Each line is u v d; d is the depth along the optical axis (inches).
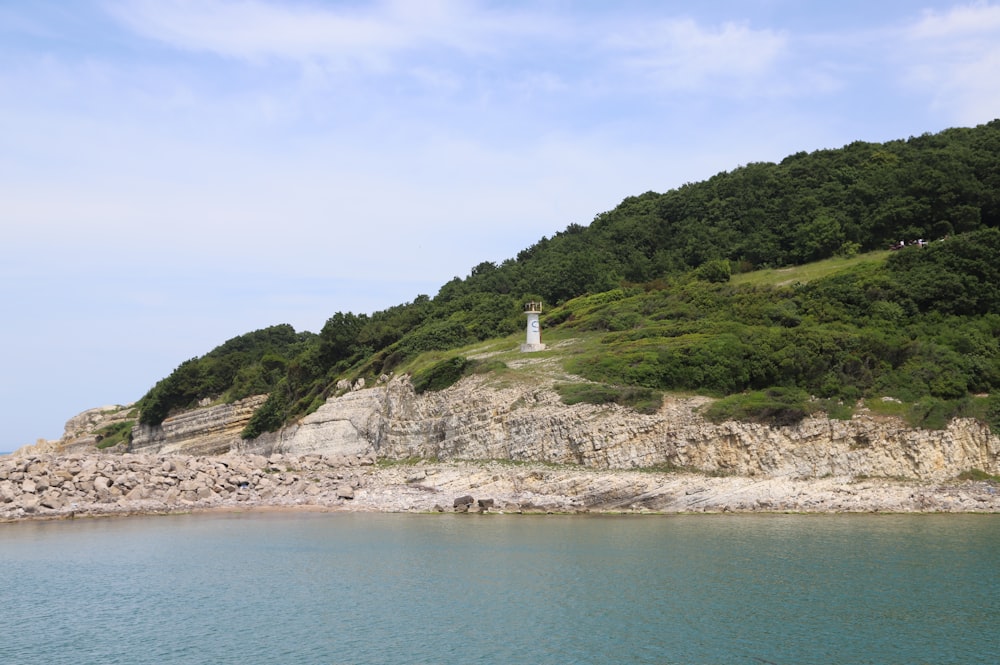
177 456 3225.9
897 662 1284.4
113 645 1417.3
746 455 2576.3
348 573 1861.5
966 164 4188.0
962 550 1936.5
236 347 6742.1
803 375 2802.7
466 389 3127.5
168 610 1609.3
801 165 4899.1
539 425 2778.1
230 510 2807.6
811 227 4185.5
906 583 1674.5
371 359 4168.3
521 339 3831.2
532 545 2085.4
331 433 3754.9
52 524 2554.1
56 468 2913.4
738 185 4896.7
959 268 3193.9
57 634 1478.8
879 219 4047.7
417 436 3250.5
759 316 3329.2
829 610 1525.6
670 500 2506.2
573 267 4613.7
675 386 2869.1
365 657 1342.3
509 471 2719.0
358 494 2896.2
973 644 1352.1
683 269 4456.2
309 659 1337.4
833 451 2544.3
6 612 1608.0
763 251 4274.1
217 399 5007.4
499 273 5241.1
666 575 1769.2
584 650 1353.3
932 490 2461.9
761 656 1316.4
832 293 3321.9
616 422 2674.7
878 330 3011.8
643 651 1344.7
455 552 2033.7
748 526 2261.3
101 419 6289.4
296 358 4857.3
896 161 4648.1
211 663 1327.5
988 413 2593.5
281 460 3341.5
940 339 2910.9
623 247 4849.9
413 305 5398.6
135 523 2564.0
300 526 2469.2
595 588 1689.2
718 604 1569.9
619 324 3622.0
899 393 2691.9
